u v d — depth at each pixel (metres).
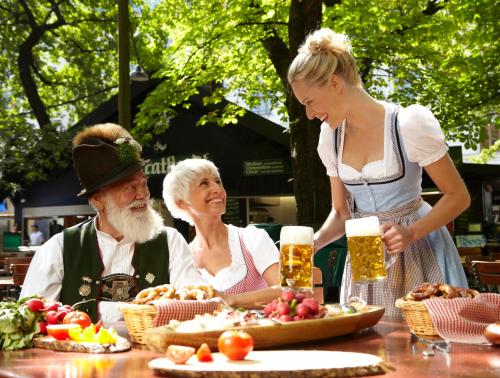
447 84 11.37
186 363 1.58
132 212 2.76
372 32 10.09
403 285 2.82
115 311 2.71
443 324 1.96
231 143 15.88
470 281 7.71
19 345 2.03
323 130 2.93
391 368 1.54
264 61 11.71
